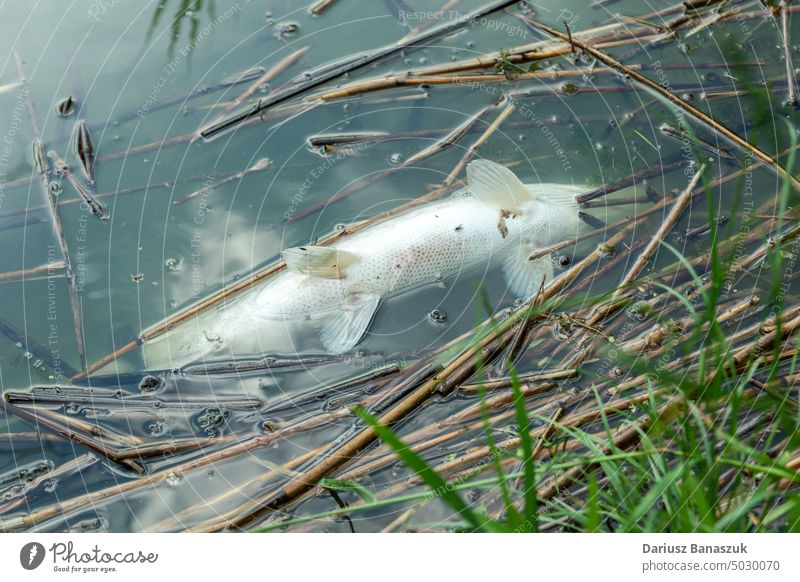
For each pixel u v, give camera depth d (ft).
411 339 9.44
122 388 9.14
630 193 10.42
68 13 12.43
